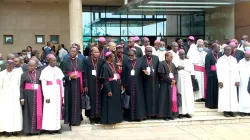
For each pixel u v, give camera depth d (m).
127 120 10.98
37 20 20.89
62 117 10.16
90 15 22.12
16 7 20.62
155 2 17.12
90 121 10.78
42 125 9.85
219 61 11.71
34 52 13.47
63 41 21.16
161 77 11.06
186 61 11.50
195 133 9.98
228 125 11.05
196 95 12.80
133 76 10.77
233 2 18.25
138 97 10.80
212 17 21.69
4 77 9.75
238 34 21.77
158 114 11.04
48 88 9.84
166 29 22.75
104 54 11.09
